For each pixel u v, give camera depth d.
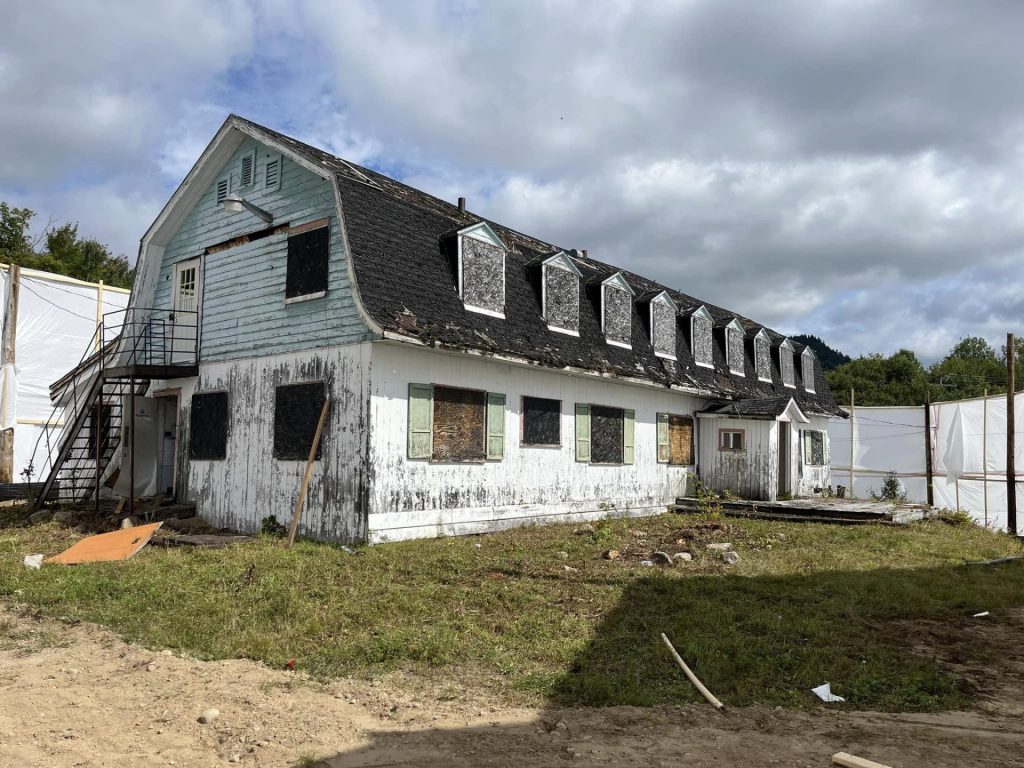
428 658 6.55
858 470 31.30
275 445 14.03
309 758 4.56
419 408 13.26
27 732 4.90
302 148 15.09
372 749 4.72
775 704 5.66
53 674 6.12
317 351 13.44
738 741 4.90
